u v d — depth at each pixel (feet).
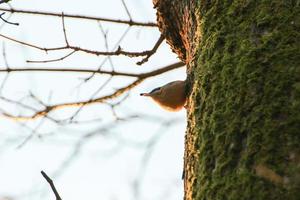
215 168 11.75
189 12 15.20
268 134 11.18
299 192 10.41
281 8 12.52
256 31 12.52
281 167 10.78
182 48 17.43
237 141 11.59
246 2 13.05
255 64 12.01
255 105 11.60
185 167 13.48
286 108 11.30
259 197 10.69
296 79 11.51
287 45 11.98
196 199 11.93
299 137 10.97
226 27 13.08
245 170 11.11
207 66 12.99
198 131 12.62
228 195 11.18
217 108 12.24
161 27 17.65
